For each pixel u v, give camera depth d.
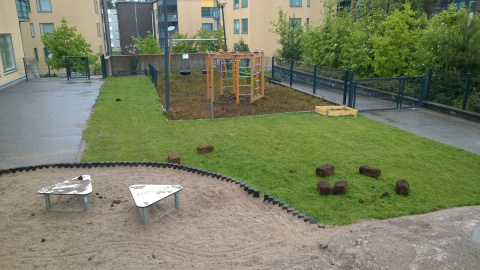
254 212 5.68
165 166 7.57
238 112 12.88
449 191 6.59
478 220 5.25
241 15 31.61
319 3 31.25
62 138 9.47
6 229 5.08
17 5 21.69
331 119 11.96
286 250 4.62
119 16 55.19
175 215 5.52
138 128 10.50
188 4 47.28
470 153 8.69
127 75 24.19
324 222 5.44
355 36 17.02
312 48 19.95
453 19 14.12
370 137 9.92
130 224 5.22
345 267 4.07
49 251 4.58
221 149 8.75
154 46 33.25
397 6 20.84
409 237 4.61
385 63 15.02
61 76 24.19
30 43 31.39
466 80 12.34
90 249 4.63
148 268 4.27
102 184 6.65
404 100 14.36
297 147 8.98
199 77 22.22
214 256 4.50
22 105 13.75
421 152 8.73
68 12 31.55
